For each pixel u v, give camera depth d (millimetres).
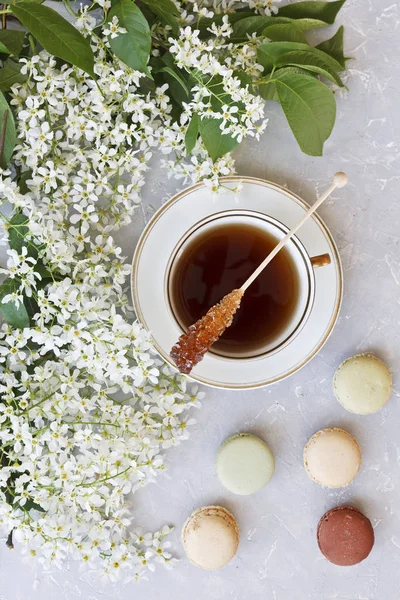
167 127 724
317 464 779
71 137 715
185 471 795
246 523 800
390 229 789
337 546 781
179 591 800
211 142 708
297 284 749
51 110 701
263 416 795
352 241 788
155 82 736
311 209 698
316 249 759
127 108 703
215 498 798
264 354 745
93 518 762
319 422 795
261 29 735
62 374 740
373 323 792
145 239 748
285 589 803
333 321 754
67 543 741
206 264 752
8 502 731
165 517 796
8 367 729
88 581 797
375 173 787
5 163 691
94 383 728
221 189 737
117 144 717
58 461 733
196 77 683
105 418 733
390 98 785
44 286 717
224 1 740
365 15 783
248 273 755
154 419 772
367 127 785
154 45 726
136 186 732
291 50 708
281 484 799
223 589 802
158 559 782
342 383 778
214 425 794
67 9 717
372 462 799
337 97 782
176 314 746
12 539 791
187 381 777
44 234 675
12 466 706
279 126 780
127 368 696
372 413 788
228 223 744
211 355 746
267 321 756
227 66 729
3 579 794
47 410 704
